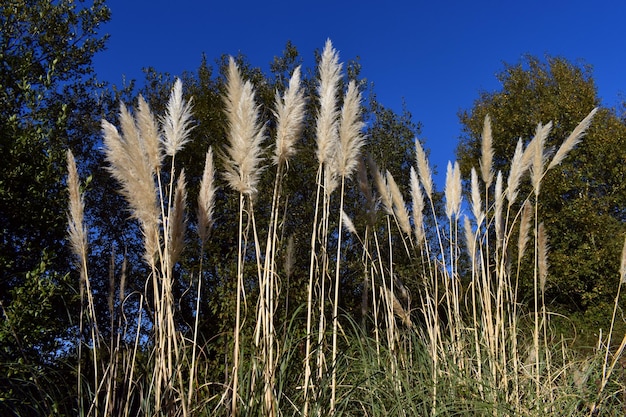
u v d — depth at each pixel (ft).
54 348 19.26
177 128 12.24
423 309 16.56
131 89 41.75
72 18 28.81
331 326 13.99
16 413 12.21
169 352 10.92
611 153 49.32
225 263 34.12
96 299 29.84
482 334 16.14
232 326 26.37
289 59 47.91
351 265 32.22
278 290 12.21
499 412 13.43
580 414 14.23
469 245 17.72
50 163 22.20
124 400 12.21
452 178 18.20
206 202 12.55
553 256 47.39
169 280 11.35
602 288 44.60
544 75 54.70
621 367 15.93
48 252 22.36
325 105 13.38
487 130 18.07
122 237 39.22
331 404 12.02
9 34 27.25
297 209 40.91
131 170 11.37
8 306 19.75
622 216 53.47
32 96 23.48
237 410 10.90
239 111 11.46
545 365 15.97
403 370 14.62
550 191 48.96
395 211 17.99
